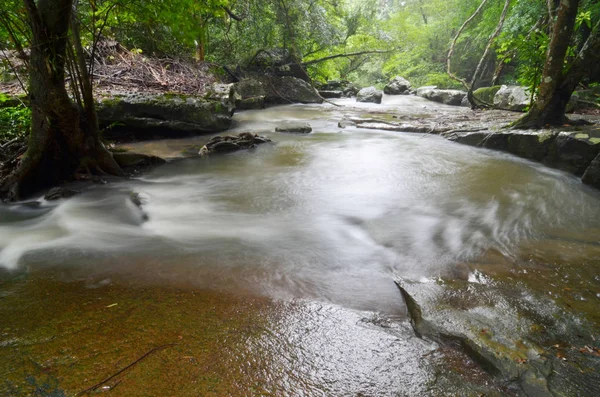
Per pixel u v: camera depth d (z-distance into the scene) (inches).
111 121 326.0
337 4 843.4
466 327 91.0
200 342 84.2
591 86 470.3
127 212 180.2
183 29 253.8
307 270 122.7
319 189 222.7
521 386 73.5
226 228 161.8
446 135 369.1
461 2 916.6
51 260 126.3
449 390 72.7
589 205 195.3
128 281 112.0
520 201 200.5
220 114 399.5
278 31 708.0
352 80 1312.7
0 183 199.9
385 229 162.9
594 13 453.4
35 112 198.5
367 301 104.9
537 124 304.0
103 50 434.3
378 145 344.5
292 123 424.2
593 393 72.1
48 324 89.3
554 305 102.7
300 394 70.8
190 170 264.1
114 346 81.7
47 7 176.2
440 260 132.6
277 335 87.8
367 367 78.4
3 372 72.9
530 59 321.1
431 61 1123.3
